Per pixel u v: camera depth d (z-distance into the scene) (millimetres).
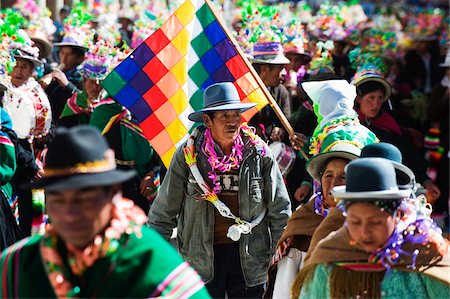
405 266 9016
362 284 9000
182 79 14664
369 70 15891
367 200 8508
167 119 14664
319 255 9180
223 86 12234
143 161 16844
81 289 7602
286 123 14109
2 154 14133
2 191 14367
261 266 12391
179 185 12391
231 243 12359
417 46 36281
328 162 10852
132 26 33219
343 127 11227
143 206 17047
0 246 14023
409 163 16203
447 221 20859
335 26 26156
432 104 21438
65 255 7676
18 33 16812
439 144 21312
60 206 7371
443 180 21172
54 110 20281
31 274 7660
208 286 12398
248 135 12305
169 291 7594
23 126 16312
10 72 16156
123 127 16812
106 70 18109
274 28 18328
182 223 12547
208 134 12219
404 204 8852
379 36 29844
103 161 7457
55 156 7379
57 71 20406
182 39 14695
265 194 12352
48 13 27609
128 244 7641
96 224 7453
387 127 16172
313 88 12406
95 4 33344
